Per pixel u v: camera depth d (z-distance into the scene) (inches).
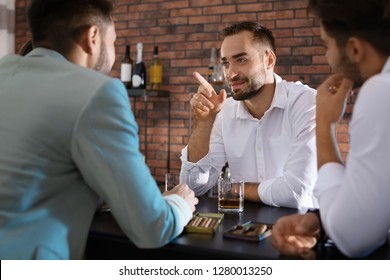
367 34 38.8
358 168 36.9
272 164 81.3
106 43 47.0
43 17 44.9
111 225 52.9
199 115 76.3
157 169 158.7
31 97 41.1
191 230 50.3
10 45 169.5
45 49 44.8
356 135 37.1
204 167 77.3
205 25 149.9
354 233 38.0
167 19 155.1
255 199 70.0
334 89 45.3
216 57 146.7
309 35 137.7
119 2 161.8
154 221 41.9
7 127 40.6
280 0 140.6
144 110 159.8
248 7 144.4
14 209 39.3
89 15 44.9
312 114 74.0
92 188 42.1
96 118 39.4
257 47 76.2
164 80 156.4
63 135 39.4
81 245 43.6
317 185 42.3
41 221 40.3
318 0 40.7
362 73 40.7
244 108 82.1
